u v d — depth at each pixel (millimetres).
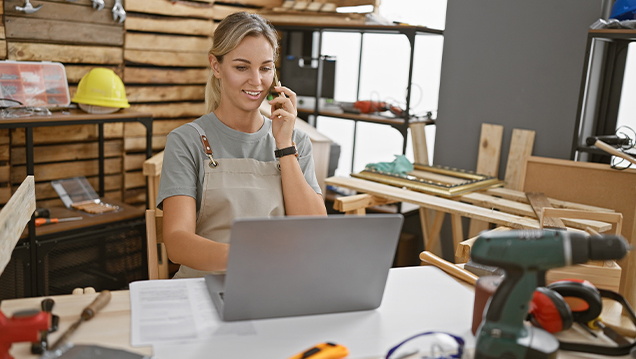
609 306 1236
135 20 3076
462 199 2572
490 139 2926
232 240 975
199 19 3373
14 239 1222
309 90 3467
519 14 2783
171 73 3307
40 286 2467
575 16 2615
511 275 920
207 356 929
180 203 1525
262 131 1723
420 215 3023
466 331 1074
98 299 1090
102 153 3078
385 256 1098
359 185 2637
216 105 1741
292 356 939
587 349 996
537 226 2064
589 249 884
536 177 2660
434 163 3189
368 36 3551
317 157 3129
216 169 1604
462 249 1723
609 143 2500
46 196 2922
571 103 2670
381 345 1000
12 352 908
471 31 2959
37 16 2711
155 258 1543
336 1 3404
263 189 1633
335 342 1002
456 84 3051
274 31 1653
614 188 2459
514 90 2846
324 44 3773
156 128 3301
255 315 1070
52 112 2717
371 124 3588
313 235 1021
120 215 2740
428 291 1260
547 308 1045
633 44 2619
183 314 1081
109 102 2713
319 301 1101
